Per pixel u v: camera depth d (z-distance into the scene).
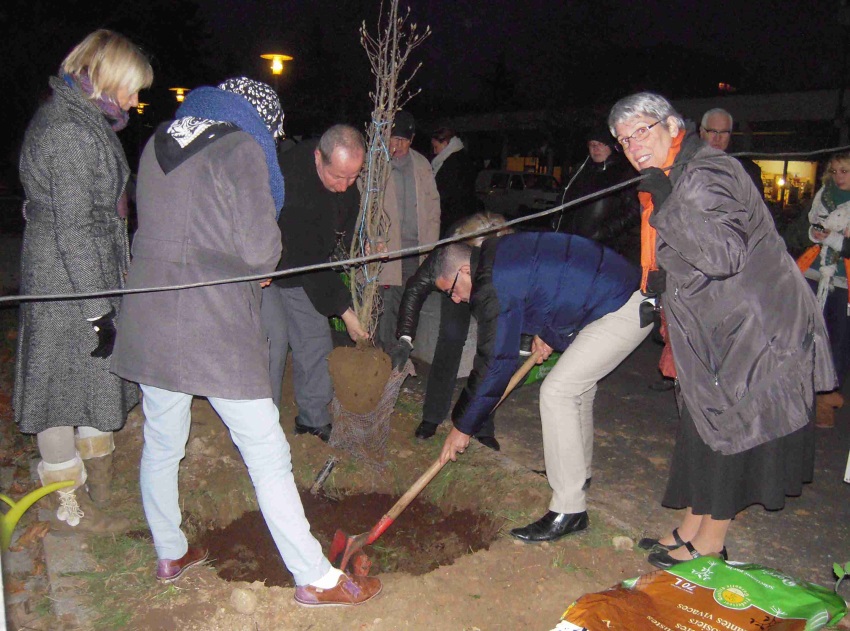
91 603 2.90
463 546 3.66
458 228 3.95
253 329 2.72
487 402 3.21
